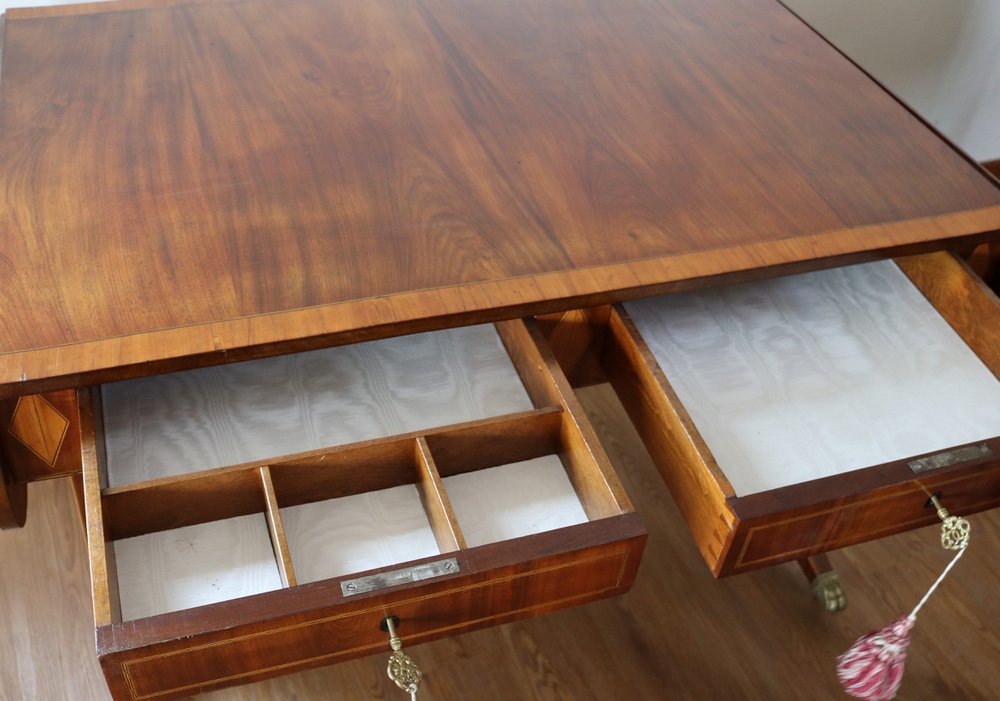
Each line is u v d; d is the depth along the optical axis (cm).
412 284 95
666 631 136
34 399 94
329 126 115
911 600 142
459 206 106
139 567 89
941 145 122
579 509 98
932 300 120
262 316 90
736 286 121
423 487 96
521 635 134
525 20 140
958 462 92
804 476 98
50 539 138
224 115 116
